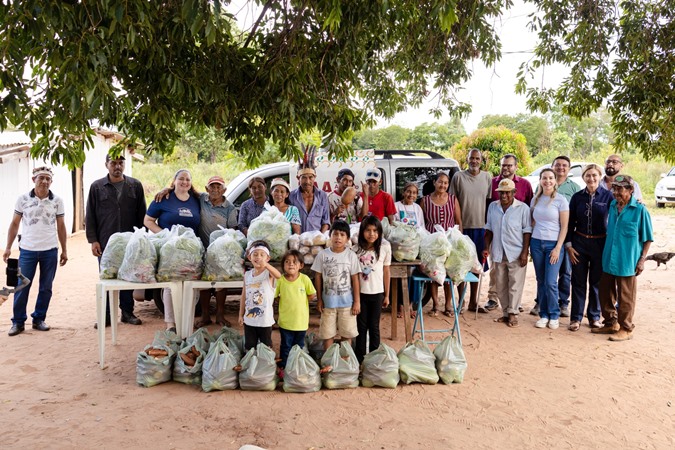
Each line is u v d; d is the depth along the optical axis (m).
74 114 3.79
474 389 4.94
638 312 7.80
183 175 6.46
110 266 5.59
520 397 4.76
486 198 7.60
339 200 6.98
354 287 5.26
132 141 6.25
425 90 9.91
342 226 5.18
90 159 17.81
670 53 8.34
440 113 10.28
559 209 6.87
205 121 5.50
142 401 4.60
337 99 5.59
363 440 3.95
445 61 8.47
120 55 4.18
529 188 7.59
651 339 6.50
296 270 5.08
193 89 4.89
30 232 6.61
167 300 6.17
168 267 5.34
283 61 5.27
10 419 4.23
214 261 5.36
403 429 4.13
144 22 3.87
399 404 4.59
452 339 5.24
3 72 3.43
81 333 6.64
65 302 8.41
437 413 4.42
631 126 8.98
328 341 5.36
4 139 13.62
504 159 7.50
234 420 4.25
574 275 6.86
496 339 6.48
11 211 13.42
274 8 5.49
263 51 5.68
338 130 5.52
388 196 7.06
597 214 6.75
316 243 5.50
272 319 5.09
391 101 9.91
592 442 3.97
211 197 6.59
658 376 5.29
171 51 4.70
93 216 6.79
